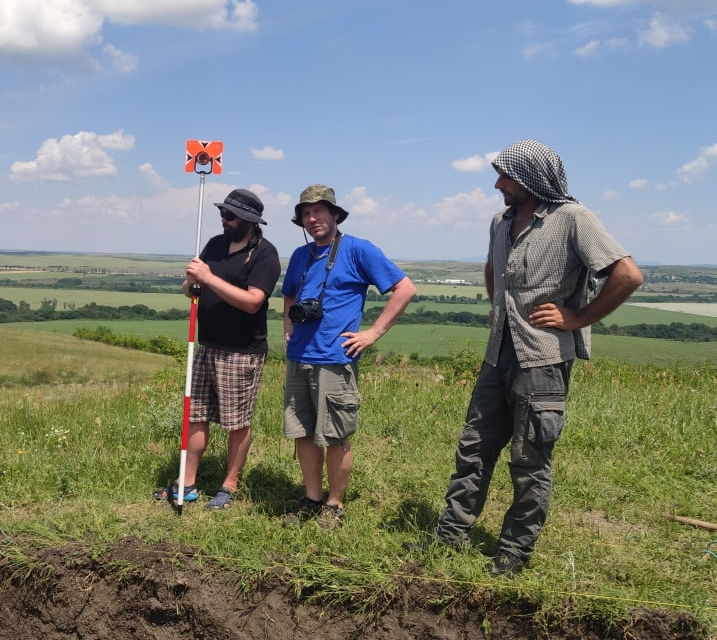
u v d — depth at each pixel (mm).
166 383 9016
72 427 6391
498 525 4172
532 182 3320
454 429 6348
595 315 3270
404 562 3416
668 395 7715
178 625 3457
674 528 4133
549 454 3424
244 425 4543
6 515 4367
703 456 5387
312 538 3803
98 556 3609
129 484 4902
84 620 3551
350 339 4004
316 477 4324
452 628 3215
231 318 4469
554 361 3314
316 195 4016
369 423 6488
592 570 3533
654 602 3080
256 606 3389
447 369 10078
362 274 4102
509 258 3420
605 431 6047
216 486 4902
